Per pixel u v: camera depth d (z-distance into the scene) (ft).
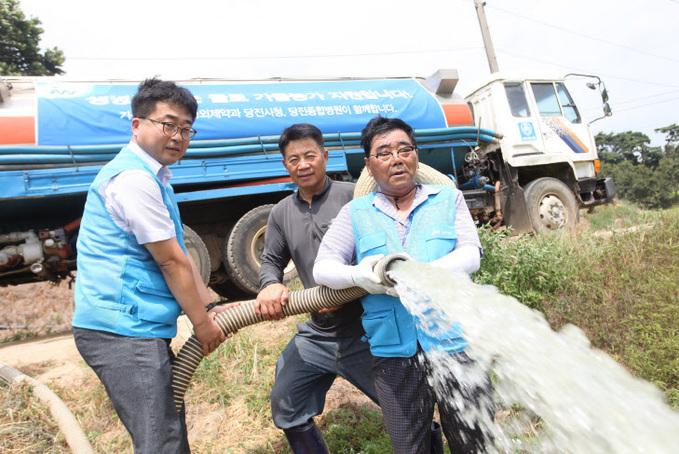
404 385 6.52
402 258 5.74
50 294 29.30
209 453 10.03
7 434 9.64
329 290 7.13
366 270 5.90
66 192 16.87
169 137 6.88
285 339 14.42
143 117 6.84
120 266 6.45
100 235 6.53
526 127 28.30
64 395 11.98
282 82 21.66
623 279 15.64
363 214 6.84
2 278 18.70
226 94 20.16
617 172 94.48
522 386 4.58
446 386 6.34
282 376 8.02
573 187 29.63
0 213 17.42
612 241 19.44
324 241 7.06
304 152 8.04
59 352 14.62
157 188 6.60
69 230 18.21
